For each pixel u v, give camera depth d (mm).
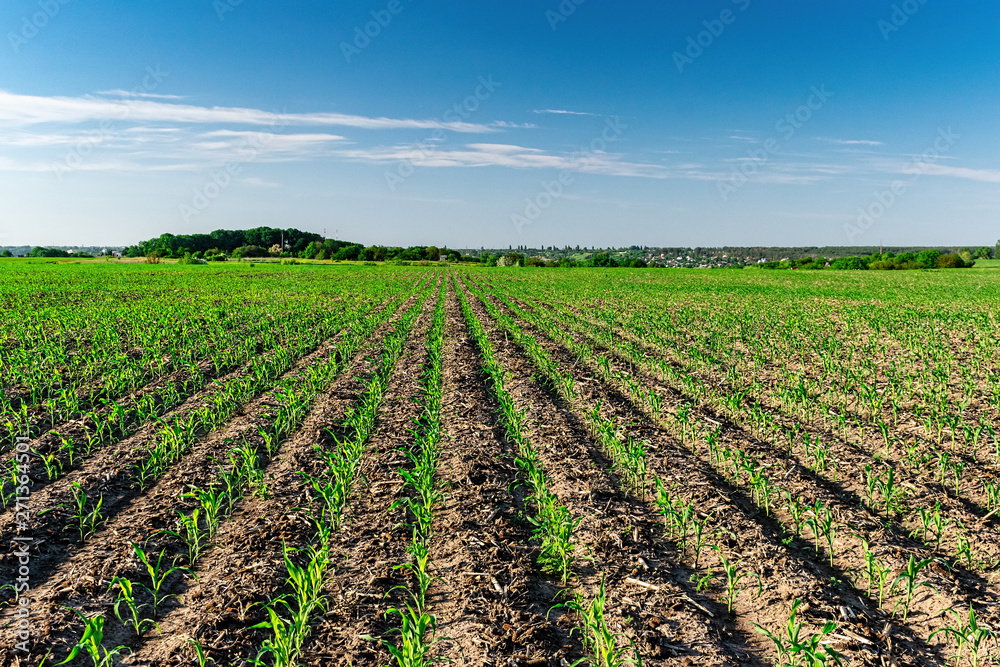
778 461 8594
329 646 4855
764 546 6316
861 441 9531
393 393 12695
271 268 82875
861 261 95875
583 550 6363
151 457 8258
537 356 15625
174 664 4621
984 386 12492
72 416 10617
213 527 6750
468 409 11484
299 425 10367
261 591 5500
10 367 13133
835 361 15445
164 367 14352
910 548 6227
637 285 49000
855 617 5172
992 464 8328
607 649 4480
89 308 25938
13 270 68688
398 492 7656
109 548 6242
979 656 4668
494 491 7770
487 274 73062
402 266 102250
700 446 9406
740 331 20344
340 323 22469
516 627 5102
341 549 6332
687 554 6293
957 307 28531
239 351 16109
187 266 86875
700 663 4691
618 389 13109
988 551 6102
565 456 8969
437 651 4824
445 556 6230
